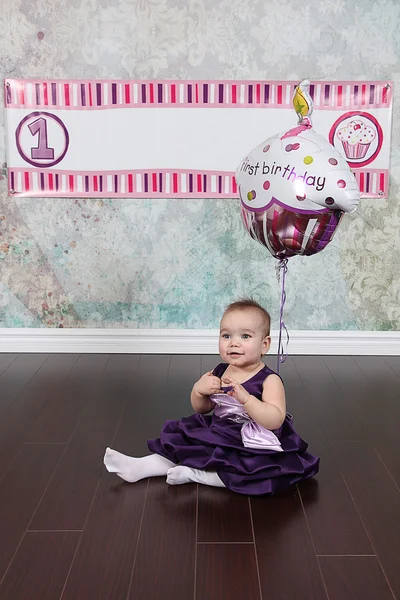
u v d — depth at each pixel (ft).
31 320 11.20
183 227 10.87
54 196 10.78
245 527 5.84
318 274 11.00
